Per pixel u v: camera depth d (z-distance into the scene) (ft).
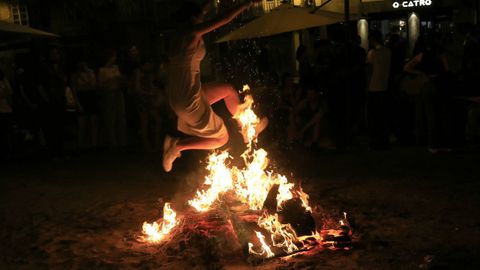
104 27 63.41
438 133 33.14
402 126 37.47
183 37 19.71
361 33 58.65
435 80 32.24
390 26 69.15
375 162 31.68
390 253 17.40
